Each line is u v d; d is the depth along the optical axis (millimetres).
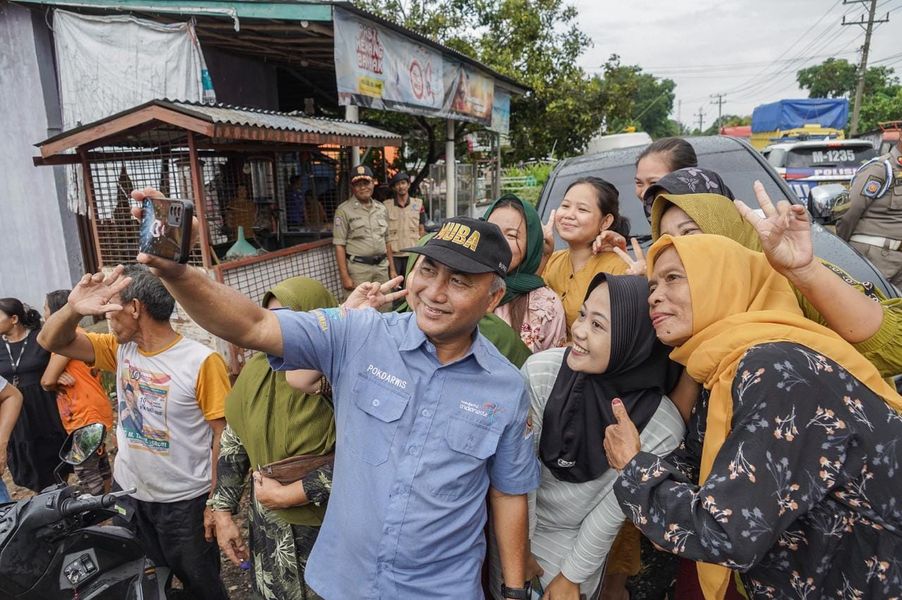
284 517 1924
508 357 1968
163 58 6168
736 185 4020
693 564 1944
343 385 1563
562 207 2670
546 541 1903
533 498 1761
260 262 5371
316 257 6383
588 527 1771
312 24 5922
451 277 1437
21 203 6840
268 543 1997
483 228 1457
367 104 6711
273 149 6062
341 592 1556
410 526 1474
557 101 15375
